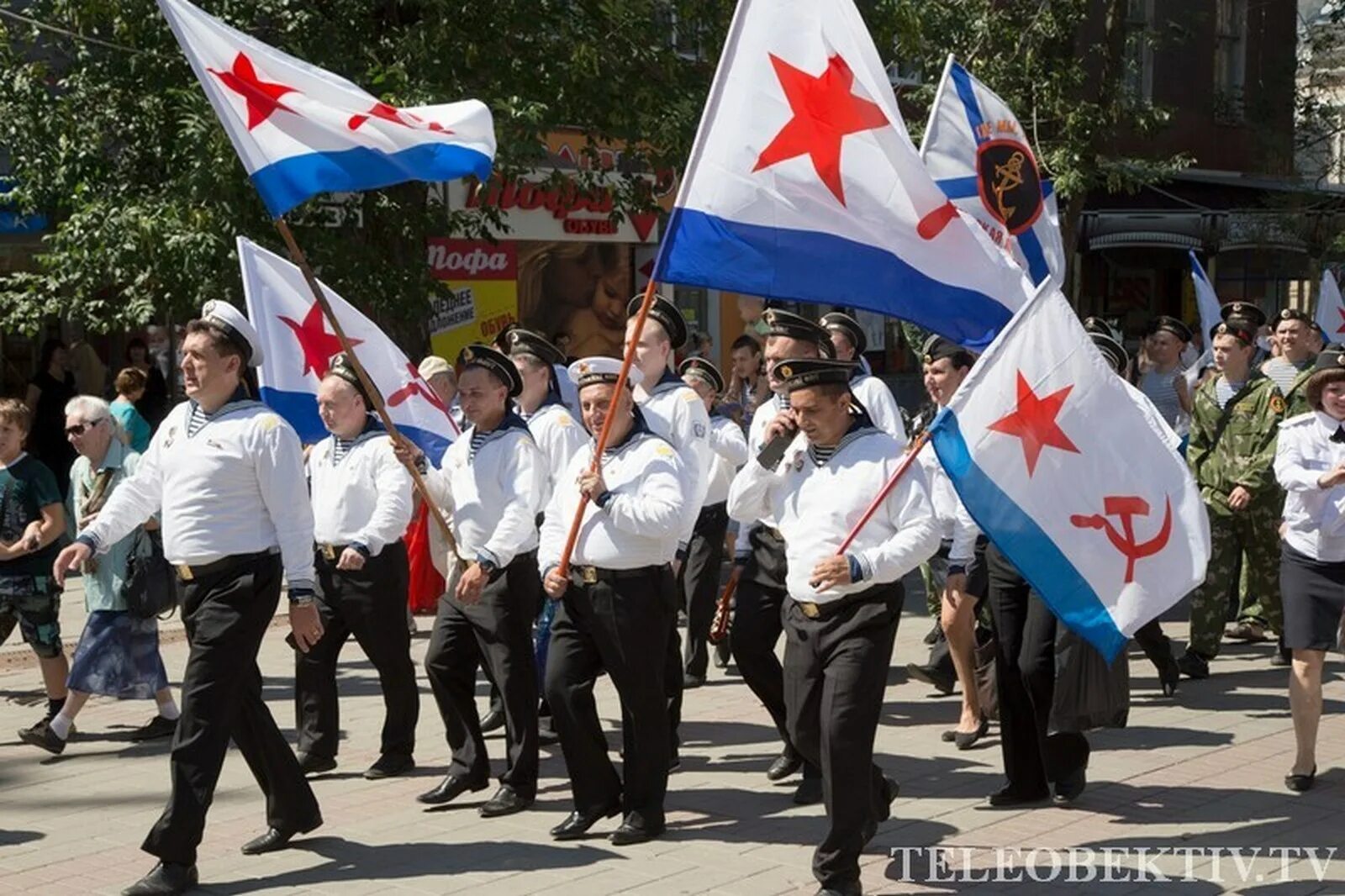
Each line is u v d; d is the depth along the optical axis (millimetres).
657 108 14281
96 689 8688
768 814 7379
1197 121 27953
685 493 6785
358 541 7777
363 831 7176
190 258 12797
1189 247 23781
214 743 6367
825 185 6594
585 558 6859
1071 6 19344
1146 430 6379
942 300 6656
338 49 13531
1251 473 10078
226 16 13328
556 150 18938
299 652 8180
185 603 6461
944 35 18141
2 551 8633
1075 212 20125
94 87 13969
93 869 6742
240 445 6398
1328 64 26797
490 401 7484
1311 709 7625
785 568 7723
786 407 8430
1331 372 7523
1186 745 8562
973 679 8586
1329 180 27578
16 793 7977
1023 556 6301
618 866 6617
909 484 6215
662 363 8477
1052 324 6316
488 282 19641
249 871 6629
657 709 6914
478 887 6375
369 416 8164
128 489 6730
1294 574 7633
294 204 7098
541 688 8844
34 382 16766
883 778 6871
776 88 6570
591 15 14312
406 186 14445
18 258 16172
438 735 8992
